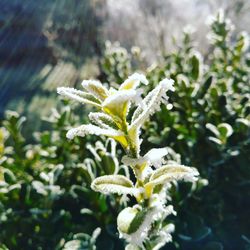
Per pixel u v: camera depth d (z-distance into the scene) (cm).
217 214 17
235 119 18
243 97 19
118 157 19
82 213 16
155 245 11
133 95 8
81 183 18
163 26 48
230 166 18
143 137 19
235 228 17
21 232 16
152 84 23
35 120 47
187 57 24
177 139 19
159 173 10
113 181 10
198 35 49
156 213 9
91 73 41
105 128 9
